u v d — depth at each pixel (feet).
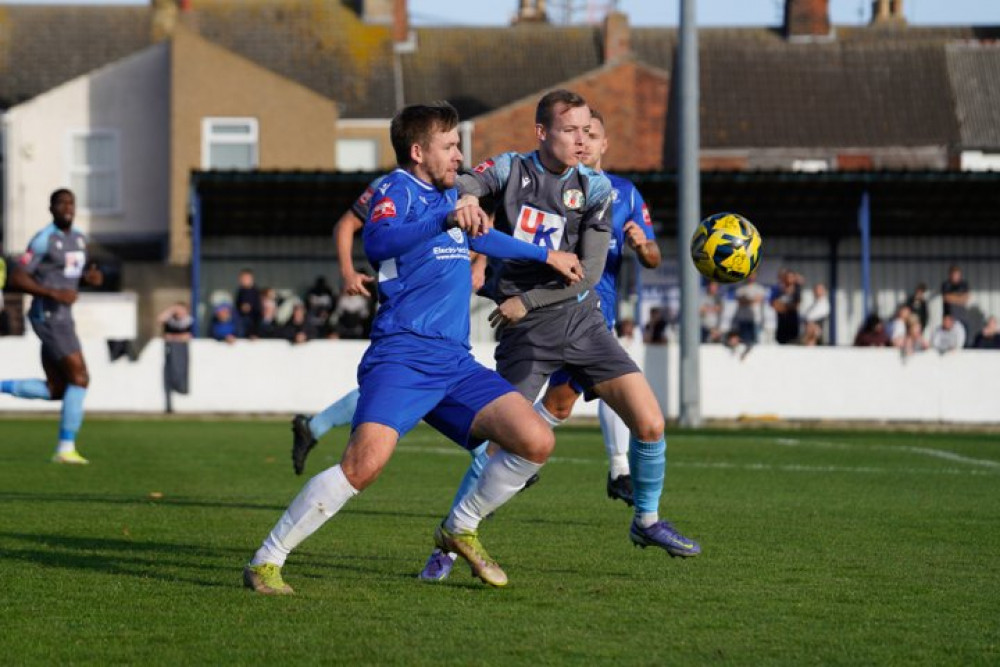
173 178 272.72
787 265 196.03
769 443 123.95
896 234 196.03
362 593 43.29
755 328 170.19
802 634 37.58
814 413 165.78
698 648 35.65
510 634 37.19
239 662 33.88
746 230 54.85
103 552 52.29
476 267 53.78
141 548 53.47
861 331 174.09
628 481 65.41
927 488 81.51
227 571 47.60
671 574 47.78
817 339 176.35
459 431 42.98
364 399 42.24
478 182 48.06
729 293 191.01
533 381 49.75
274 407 168.55
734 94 304.71
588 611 40.65
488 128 281.33
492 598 42.68
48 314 95.40
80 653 34.83
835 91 306.35
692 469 94.58
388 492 77.66
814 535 58.90
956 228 195.83
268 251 201.67
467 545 44.42
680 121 159.12
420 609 40.70
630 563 50.37
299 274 202.08
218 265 201.16
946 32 364.99
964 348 177.27
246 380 168.66
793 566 49.90
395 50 319.68
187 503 70.85
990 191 183.73
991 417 165.17
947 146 293.64
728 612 40.70
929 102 303.68
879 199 186.19
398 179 42.68
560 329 49.32
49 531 58.75
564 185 49.03
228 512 66.54
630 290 195.42
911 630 38.24
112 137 281.33
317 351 168.86
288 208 190.90
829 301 195.93
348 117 293.02
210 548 53.52
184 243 271.90
